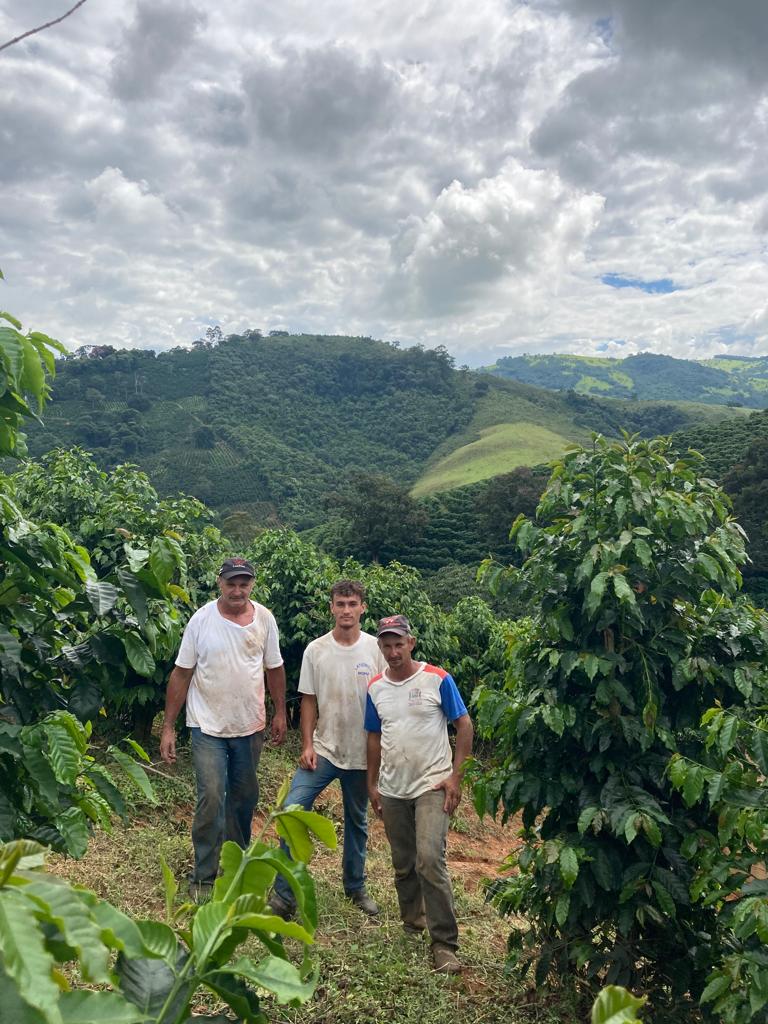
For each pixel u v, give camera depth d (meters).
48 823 2.63
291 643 9.45
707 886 3.54
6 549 2.62
